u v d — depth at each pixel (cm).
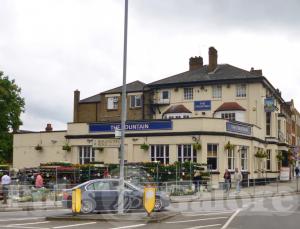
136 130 4188
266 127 5234
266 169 5109
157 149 4116
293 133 7912
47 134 4666
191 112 5000
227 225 1689
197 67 5578
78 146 4475
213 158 3972
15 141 4834
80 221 1834
